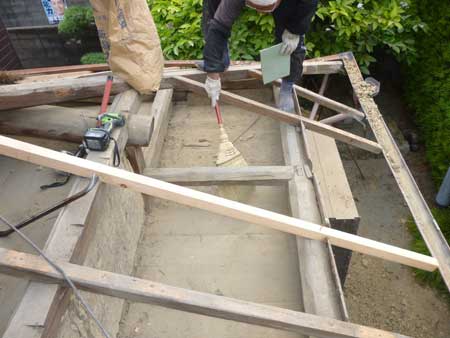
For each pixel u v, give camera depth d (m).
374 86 3.52
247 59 4.44
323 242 2.04
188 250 2.52
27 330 1.29
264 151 3.34
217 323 2.13
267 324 1.53
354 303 4.04
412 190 2.57
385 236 4.64
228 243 2.55
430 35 5.05
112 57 2.48
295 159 2.73
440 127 4.86
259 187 2.96
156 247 2.55
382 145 2.96
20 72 3.65
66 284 1.43
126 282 1.46
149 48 2.53
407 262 2.02
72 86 2.44
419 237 4.50
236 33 4.42
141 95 2.61
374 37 4.69
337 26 4.42
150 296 1.45
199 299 1.49
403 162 2.79
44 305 1.36
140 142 2.25
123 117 2.15
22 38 7.55
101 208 1.87
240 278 2.33
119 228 2.19
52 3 7.53
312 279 1.90
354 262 4.47
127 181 1.75
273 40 4.36
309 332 1.54
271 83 3.75
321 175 3.35
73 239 1.57
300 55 3.04
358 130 5.70
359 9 4.46
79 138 2.34
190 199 1.82
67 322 1.53
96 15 2.51
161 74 2.69
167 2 4.87
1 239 2.12
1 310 1.81
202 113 3.85
